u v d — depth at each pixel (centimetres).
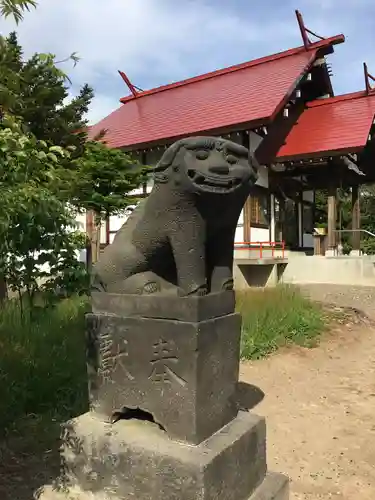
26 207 274
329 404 461
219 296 263
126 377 268
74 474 273
